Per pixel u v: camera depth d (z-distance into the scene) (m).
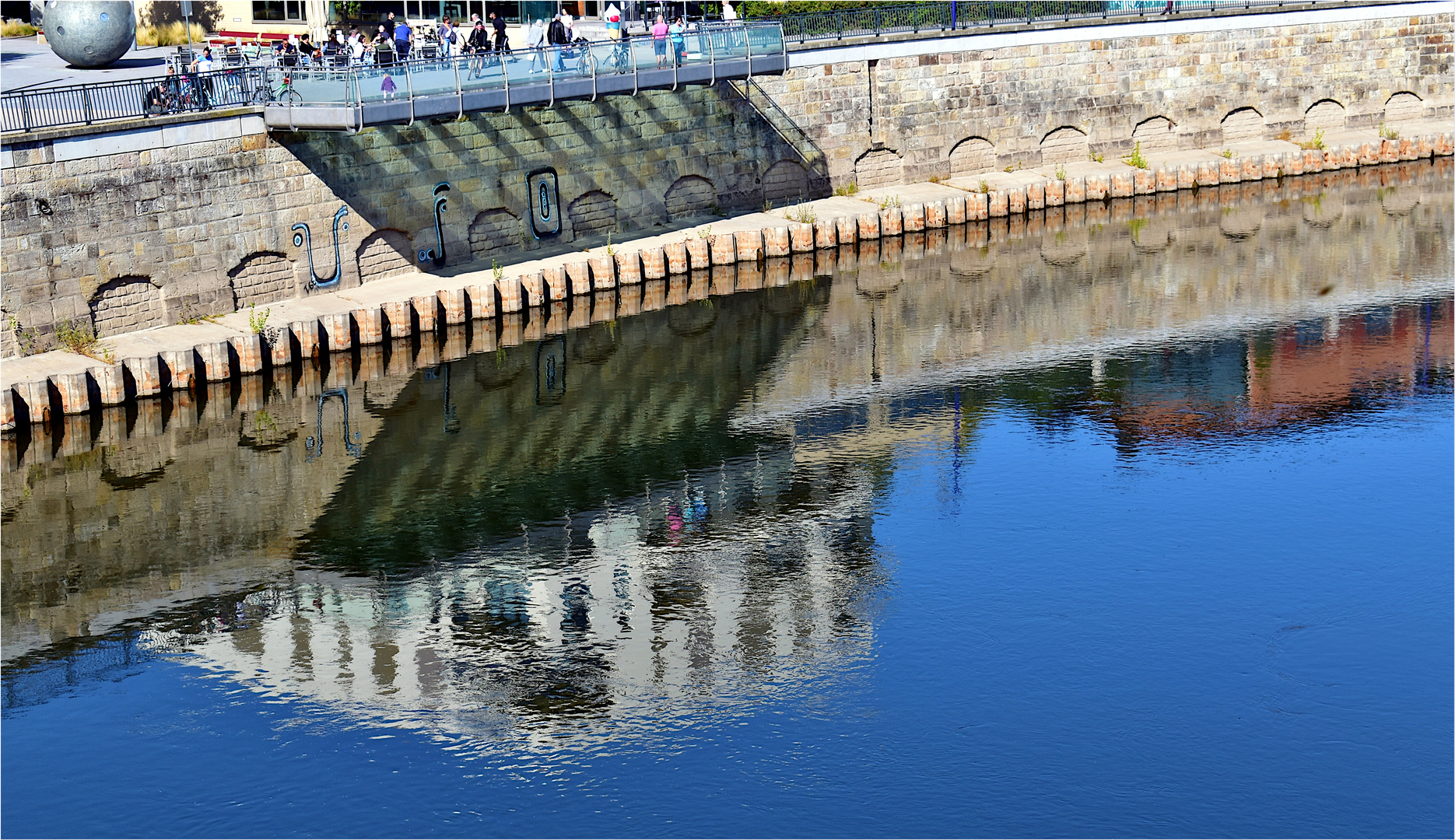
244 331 52.56
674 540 41.66
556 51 58.16
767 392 53.31
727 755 31.78
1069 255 71.25
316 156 56.47
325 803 30.44
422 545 41.41
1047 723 32.91
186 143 52.62
